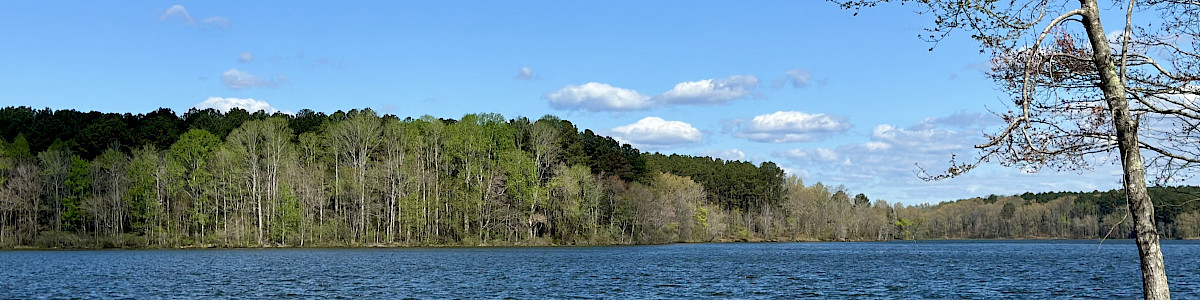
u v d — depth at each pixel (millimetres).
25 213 104688
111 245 103562
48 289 46219
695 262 74812
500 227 117688
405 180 113750
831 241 186500
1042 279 55500
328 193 113438
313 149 118812
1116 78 14039
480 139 120312
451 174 124125
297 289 46938
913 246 144750
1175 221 164750
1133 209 14336
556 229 123000
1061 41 14156
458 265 68375
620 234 131875
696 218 156750
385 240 113125
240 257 81750
